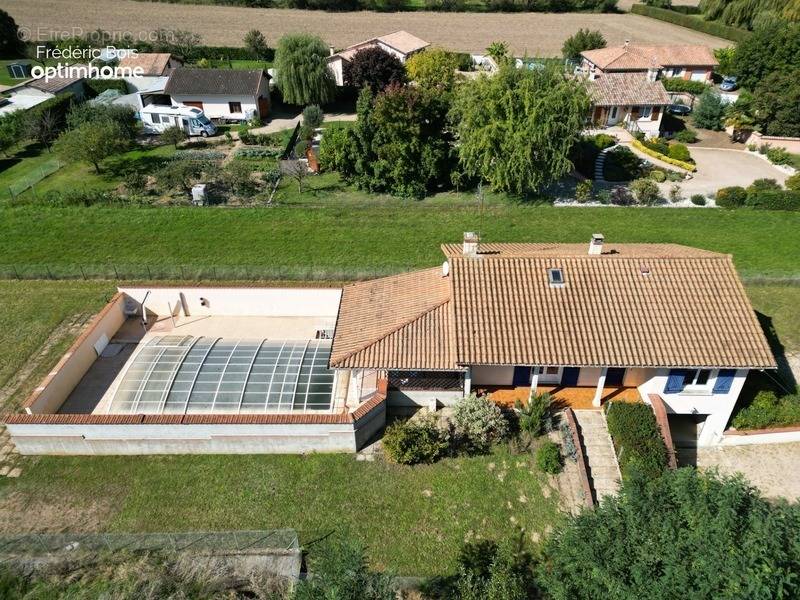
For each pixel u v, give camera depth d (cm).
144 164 5584
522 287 2611
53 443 2506
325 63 6662
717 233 4219
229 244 4122
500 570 1912
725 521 1534
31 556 2105
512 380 2758
